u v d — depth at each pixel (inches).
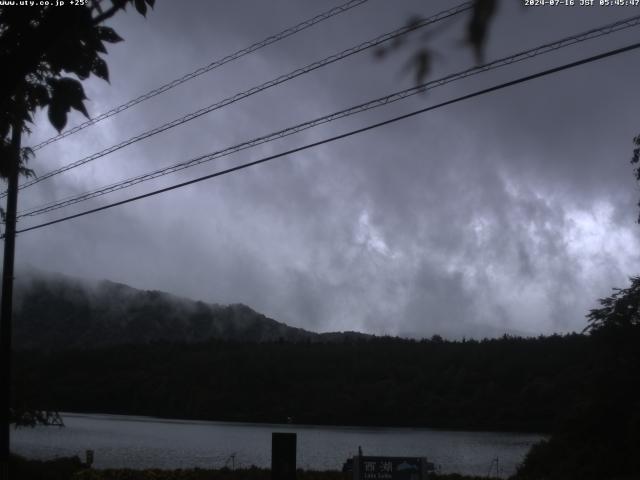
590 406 1011.9
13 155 273.7
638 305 1030.4
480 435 2952.8
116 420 4229.8
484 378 3828.7
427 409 3737.7
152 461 1524.4
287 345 5457.7
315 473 820.6
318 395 4301.2
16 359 1392.7
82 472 812.0
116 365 5319.9
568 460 992.2
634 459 924.0
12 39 183.2
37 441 2272.4
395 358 4544.8
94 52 213.2
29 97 222.5
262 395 4554.6
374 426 3878.0
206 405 4537.4
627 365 1010.1
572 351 3629.4
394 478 543.8
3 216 579.2
